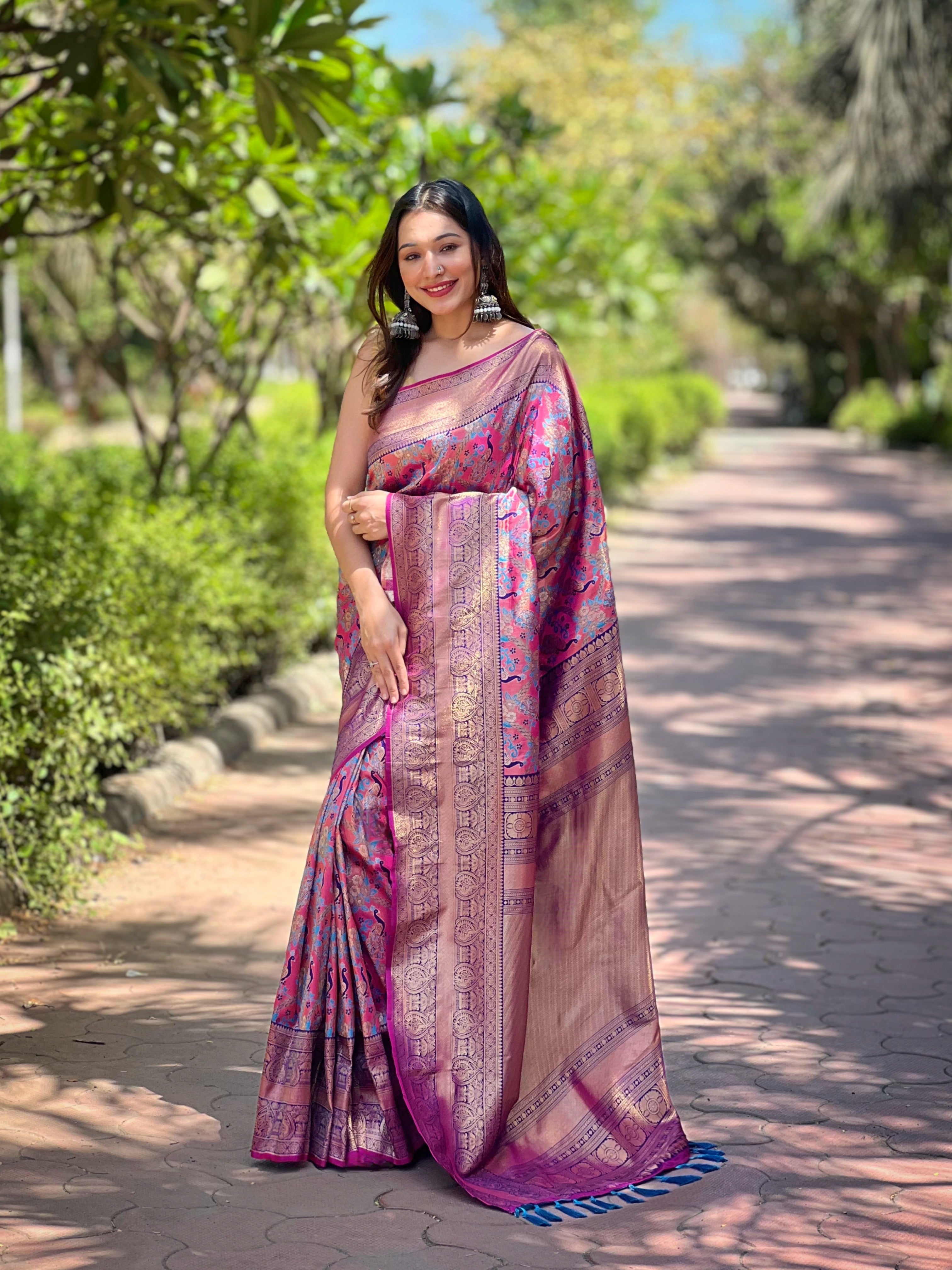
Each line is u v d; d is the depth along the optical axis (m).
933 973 3.86
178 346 9.95
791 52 28.59
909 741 6.79
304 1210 2.57
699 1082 3.15
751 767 6.29
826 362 50.25
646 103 22.09
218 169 6.28
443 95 8.27
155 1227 2.48
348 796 2.76
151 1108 2.97
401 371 2.88
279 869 4.70
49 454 10.78
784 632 9.88
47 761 4.19
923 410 34.31
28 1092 3.02
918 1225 2.53
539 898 2.83
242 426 12.69
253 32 4.86
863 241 31.11
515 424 2.80
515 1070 2.71
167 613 5.39
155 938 4.03
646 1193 2.64
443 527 2.77
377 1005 2.76
